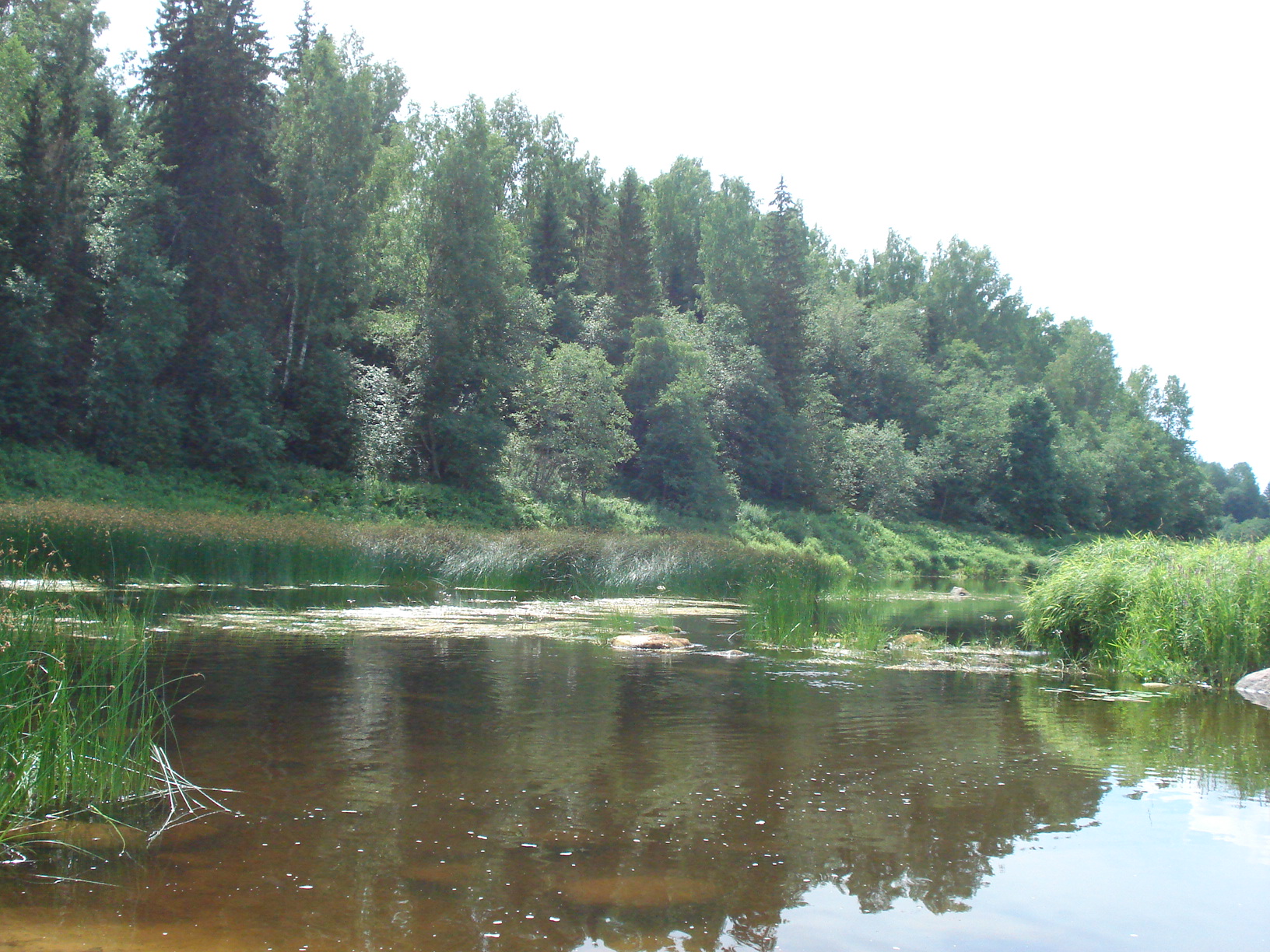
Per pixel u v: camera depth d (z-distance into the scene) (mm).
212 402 31875
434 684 8328
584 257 57594
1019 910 3832
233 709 7062
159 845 4289
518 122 58344
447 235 36562
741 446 51688
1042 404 61188
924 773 5918
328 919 3547
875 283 86000
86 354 30641
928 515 61094
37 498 24016
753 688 8789
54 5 38500
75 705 5801
